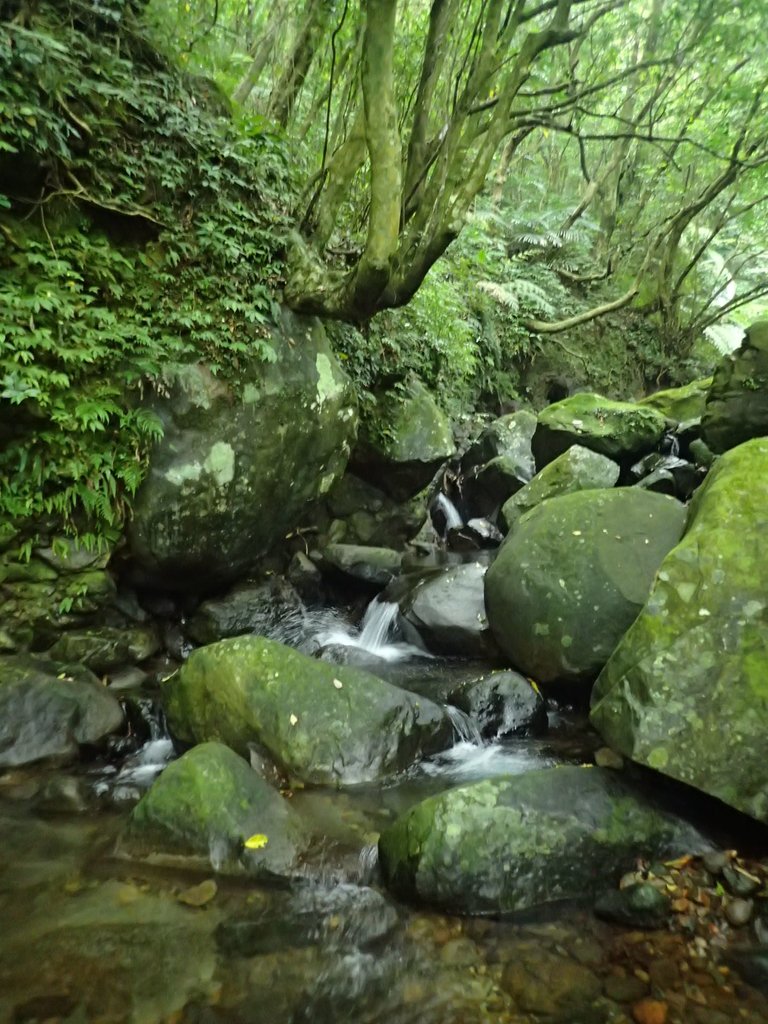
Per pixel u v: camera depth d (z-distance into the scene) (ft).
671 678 10.13
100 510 14.24
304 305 17.11
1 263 13.19
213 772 9.67
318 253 18.24
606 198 45.75
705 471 23.62
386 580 21.48
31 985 7.04
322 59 20.98
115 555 15.28
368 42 13.76
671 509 15.19
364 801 10.94
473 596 18.43
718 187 33.68
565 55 24.14
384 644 18.95
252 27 24.56
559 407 29.60
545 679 14.55
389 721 12.14
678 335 48.34
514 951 7.70
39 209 13.75
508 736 13.51
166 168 15.19
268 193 17.56
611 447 27.37
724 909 8.19
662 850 9.12
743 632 10.20
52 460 13.73
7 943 7.61
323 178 17.87
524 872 8.51
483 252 32.42
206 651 12.82
